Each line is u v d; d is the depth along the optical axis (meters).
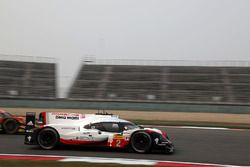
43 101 42.62
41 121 13.57
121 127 13.02
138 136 12.74
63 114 13.53
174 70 53.88
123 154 12.50
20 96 47.28
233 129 23.84
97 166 9.88
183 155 12.72
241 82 49.81
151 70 54.09
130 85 50.22
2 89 48.28
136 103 41.81
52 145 13.17
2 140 15.74
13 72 52.25
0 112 18.34
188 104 40.72
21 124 18.19
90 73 53.75
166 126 25.31
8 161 10.34
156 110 40.97
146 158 11.83
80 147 13.86
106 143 12.92
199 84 49.69
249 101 45.09
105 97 47.59
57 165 9.89
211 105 39.94
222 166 10.88
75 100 43.34
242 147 15.09
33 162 10.23
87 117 13.48
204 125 26.17
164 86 49.53
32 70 53.31
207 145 15.49
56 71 53.78
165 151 12.89
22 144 14.62
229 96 46.34
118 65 55.69
